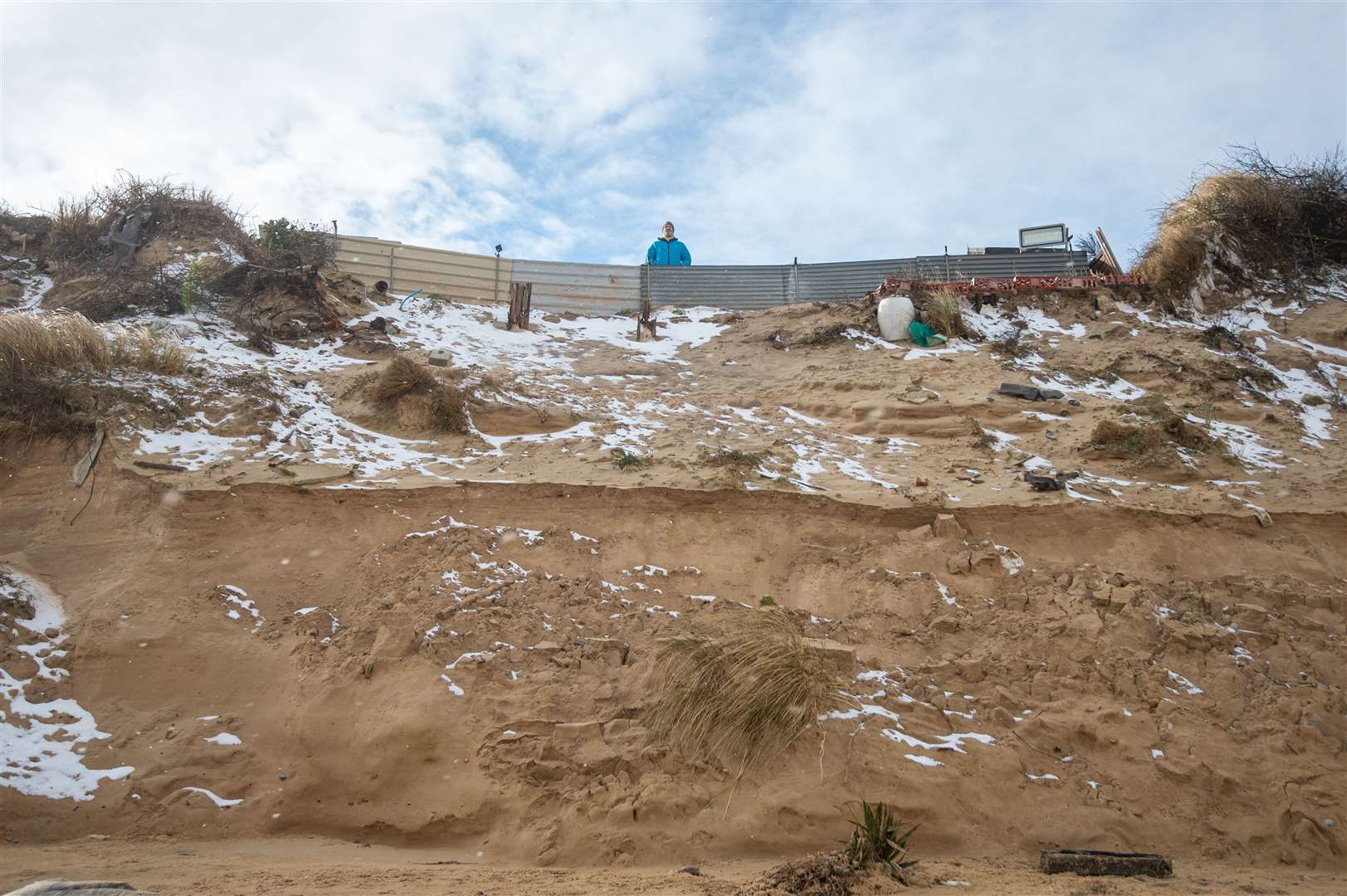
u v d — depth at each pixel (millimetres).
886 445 12781
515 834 6793
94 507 9656
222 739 7500
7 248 16266
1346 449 12773
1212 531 10523
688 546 10055
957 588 9625
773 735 7359
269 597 8898
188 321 14086
